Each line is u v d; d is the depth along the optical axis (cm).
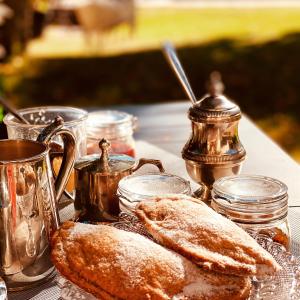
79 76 593
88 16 694
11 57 645
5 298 77
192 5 1045
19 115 110
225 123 103
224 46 682
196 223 81
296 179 125
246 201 86
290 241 94
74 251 78
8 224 81
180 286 74
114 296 74
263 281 79
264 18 861
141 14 949
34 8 709
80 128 112
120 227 89
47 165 86
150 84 571
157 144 153
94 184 98
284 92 523
